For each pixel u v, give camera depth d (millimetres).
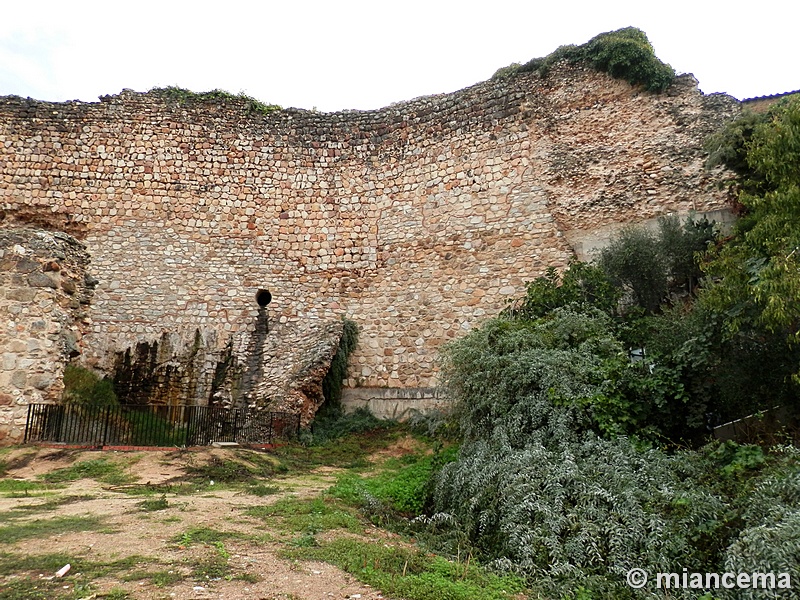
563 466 6410
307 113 18016
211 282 16719
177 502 7156
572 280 11805
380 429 14219
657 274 11742
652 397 8188
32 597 3912
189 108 17719
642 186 13695
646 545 5293
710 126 13391
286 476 9820
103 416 12906
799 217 7711
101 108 17531
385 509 7609
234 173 17438
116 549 5023
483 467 7254
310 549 5359
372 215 17016
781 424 7469
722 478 6168
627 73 14469
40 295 11820
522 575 5223
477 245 15461
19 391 11141
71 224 16891
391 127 17422
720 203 12680
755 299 7188
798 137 7996
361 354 16078
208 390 15797
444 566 5227
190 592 4105
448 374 9906
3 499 7227
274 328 16453
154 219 17016
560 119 15156
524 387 8461
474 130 16156
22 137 17219
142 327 16250
